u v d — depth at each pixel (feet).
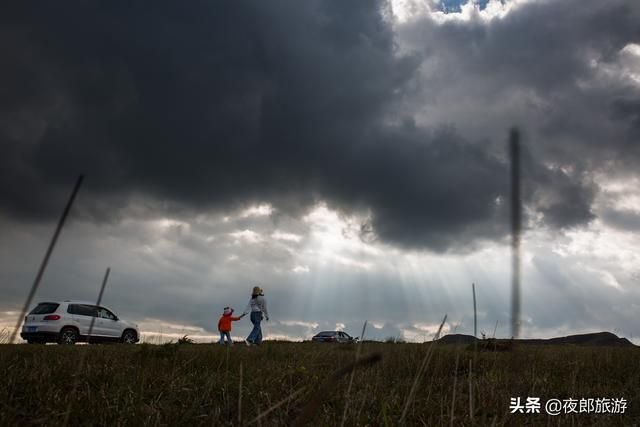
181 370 21.06
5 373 16.60
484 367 21.11
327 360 24.67
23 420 11.91
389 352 26.04
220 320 61.72
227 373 19.25
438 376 20.63
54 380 16.51
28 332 66.44
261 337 61.57
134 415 12.71
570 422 13.64
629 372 22.80
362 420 12.25
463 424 12.47
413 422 13.19
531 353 29.81
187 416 13.07
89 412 12.69
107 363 21.16
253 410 13.71
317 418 12.34
